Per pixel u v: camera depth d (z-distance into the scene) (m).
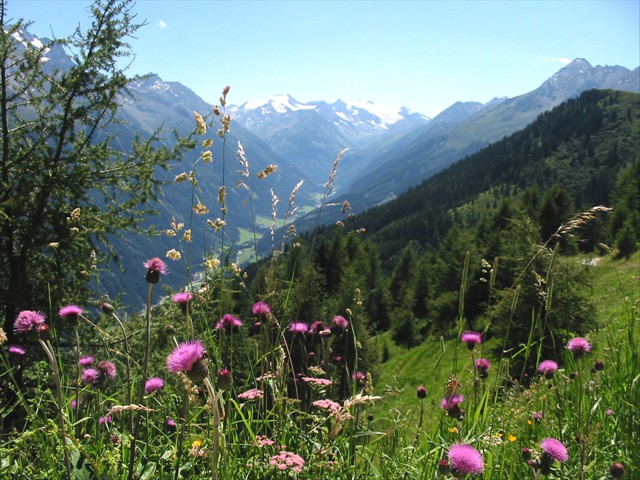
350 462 2.29
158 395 2.61
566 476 2.35
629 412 2.85
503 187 193.25
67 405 2.20
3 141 8.99
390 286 76.69
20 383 3.75
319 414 2.56
